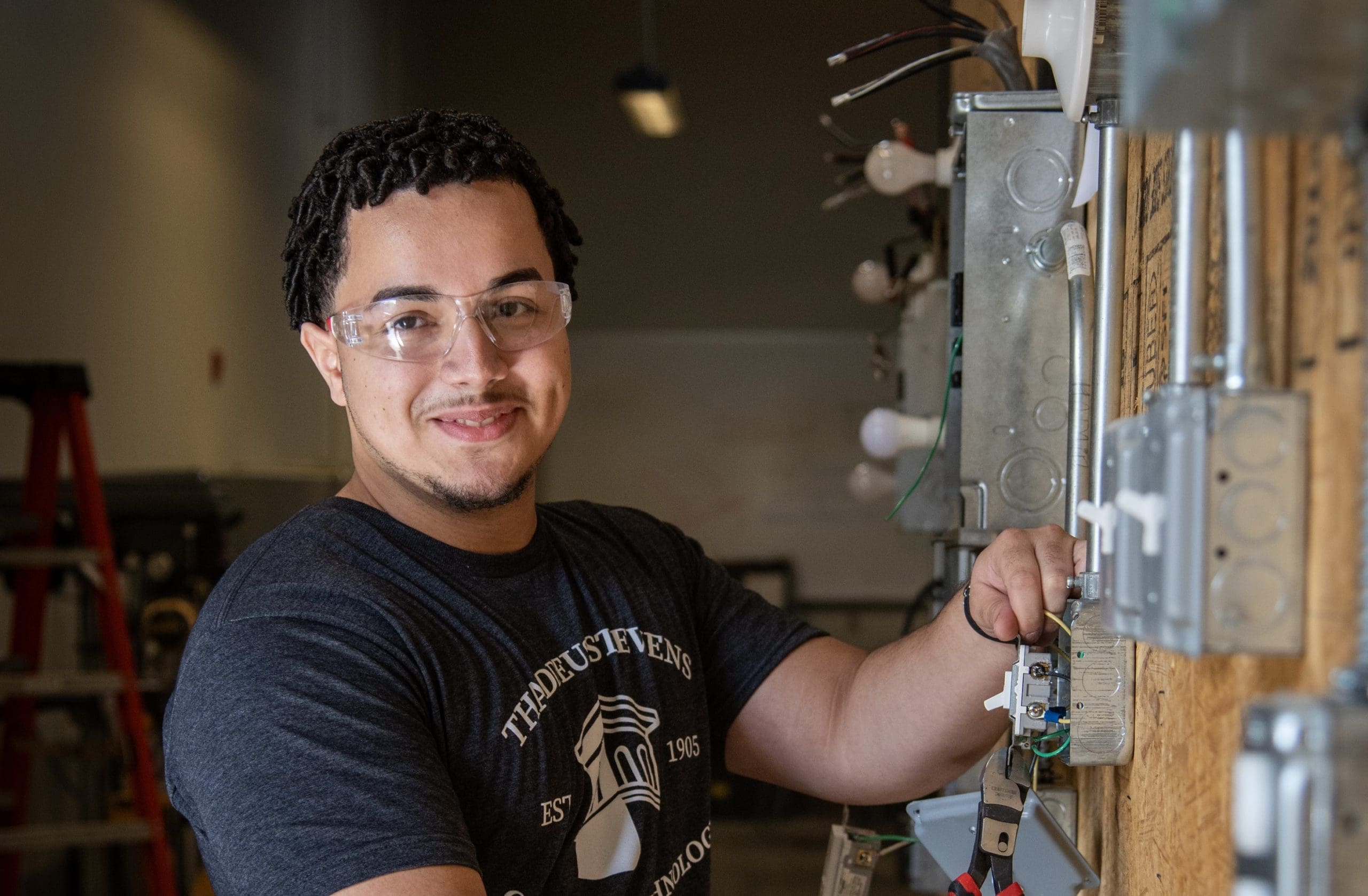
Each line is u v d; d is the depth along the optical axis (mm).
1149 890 853
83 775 3383
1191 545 541
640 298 8539
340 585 925
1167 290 824
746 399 9188
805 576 9055
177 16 4191
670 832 1073
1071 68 839
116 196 3725
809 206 7117
